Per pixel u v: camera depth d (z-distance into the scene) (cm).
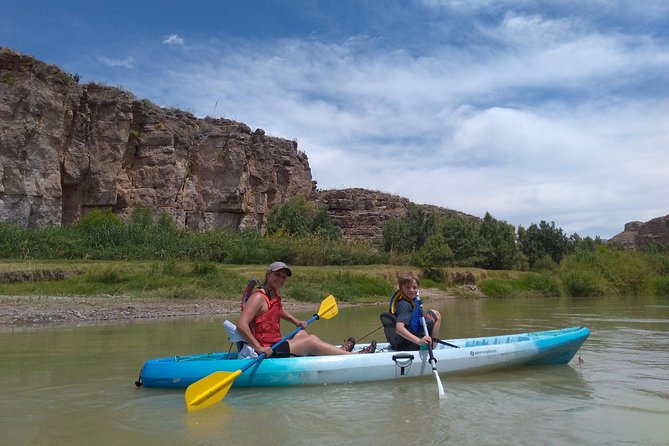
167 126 4094
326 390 548
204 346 895
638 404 490
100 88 3691
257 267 2811
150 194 3941
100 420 446
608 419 441
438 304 2530
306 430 413
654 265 4028
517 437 394
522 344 662
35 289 1852
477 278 3944
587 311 1873
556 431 409
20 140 3127
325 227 4903
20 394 540
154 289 2014
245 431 411
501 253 5166
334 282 2661
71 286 1934
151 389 562
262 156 4953
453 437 394
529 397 518
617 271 3650
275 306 595
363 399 511
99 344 920
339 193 6300
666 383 583
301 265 3328
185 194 4281
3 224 2673
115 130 3666
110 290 1938
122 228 2964
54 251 2588
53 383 593
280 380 559
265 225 4944
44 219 3222
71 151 3491
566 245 6169
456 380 598
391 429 414
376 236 5994
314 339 625
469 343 715
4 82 3108
